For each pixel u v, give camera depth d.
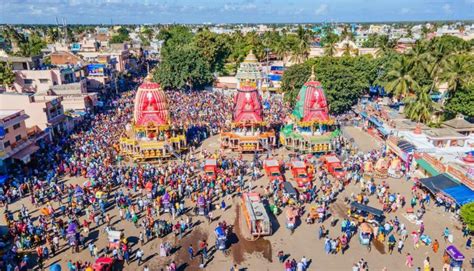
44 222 36.38
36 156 53.47
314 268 31.78
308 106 58.69
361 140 64.25
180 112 75.69
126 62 123.94
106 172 47.78
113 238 34.03
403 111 68.00
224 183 46.00
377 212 37.25
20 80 78.31
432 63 66.31
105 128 65.19
